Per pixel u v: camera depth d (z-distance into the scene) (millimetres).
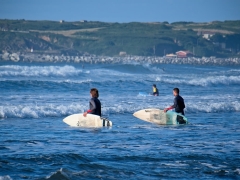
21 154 45594
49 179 37438
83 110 80750
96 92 68062
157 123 72188
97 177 39062
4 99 96188
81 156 45344
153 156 47031
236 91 146500
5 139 53781
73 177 38344
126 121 73438
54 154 45250
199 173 41719
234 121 77000
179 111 73125
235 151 50688
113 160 44906
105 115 79625
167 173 41406
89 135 58656
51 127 64500
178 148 51531
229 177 40688
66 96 108812
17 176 38406
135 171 41562
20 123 66938
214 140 57312
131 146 51938
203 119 78625
